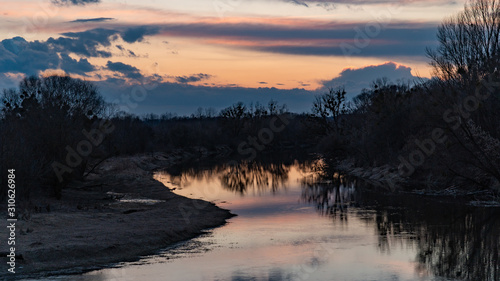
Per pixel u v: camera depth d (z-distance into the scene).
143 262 19.95
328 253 21.47
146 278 17.55
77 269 18.59
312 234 25.77
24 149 33.25
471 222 27.94
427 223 27.98
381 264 19.50
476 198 37.16
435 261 19.86
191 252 21.86
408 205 34.94
